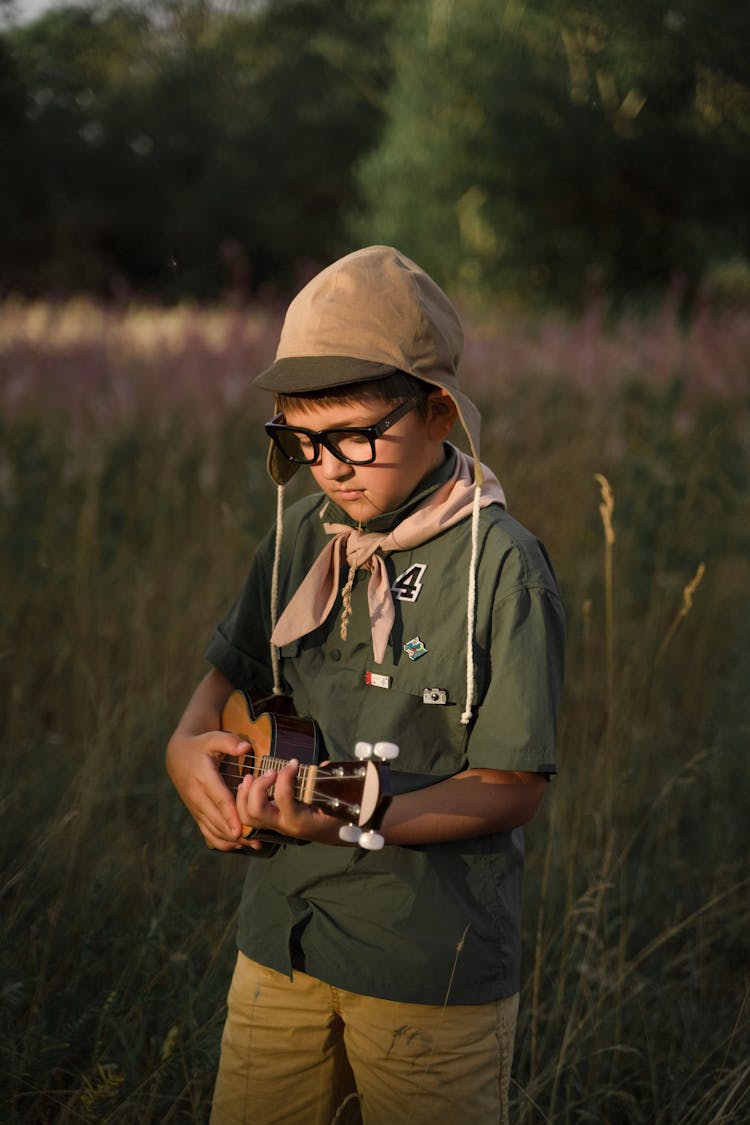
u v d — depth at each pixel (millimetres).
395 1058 1634
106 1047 2354
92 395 7242
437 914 1631
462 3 20516
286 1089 1768
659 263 21188
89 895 2754
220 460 6203
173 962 2555
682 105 20500
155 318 11539
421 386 1637
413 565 1690
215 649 2006
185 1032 2406
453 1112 1638
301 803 1562
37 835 3139
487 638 1630
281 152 32625
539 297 19953
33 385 7344
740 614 5059
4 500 5246
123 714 3908
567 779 3645
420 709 1653
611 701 3500
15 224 27844
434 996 1621
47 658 4438
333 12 34344
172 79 33438
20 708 4098
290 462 1930
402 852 1643
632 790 3602
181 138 32406
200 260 30469
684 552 5555
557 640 1635
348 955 1647
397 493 1662
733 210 20859
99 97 32406
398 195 21203
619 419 7414
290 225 31281
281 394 1647
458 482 1711
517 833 1751
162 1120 2164
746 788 3719
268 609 1966
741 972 2996
